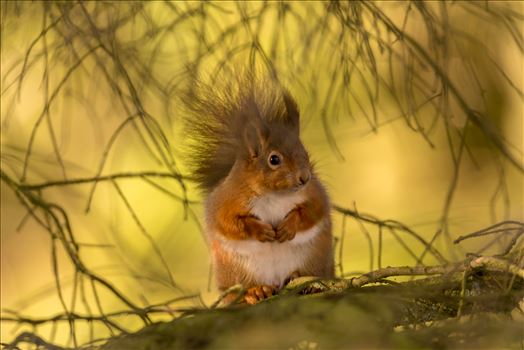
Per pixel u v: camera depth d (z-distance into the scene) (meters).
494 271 8.03
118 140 16.34
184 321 8.01
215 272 10.59
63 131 12.77
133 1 11.45
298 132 10.40
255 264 10.34
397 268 8.34
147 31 11.55
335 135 16.20
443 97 10.75
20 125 14.42
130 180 17.03
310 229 10.26
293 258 10.34
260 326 7.81
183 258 16.06
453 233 15.30
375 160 18.30
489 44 12.95
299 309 7.83
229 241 10.34
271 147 10.16
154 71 12.13
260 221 10.25
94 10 11.36
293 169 10.02
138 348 7.92
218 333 7.86
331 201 10.71
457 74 12.04
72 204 16.09
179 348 7.85
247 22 11.09
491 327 7.16
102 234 14.87
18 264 18.36
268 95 10.63
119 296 9.33
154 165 16.86
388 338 7.24
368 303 7.71
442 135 17.59
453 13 13.27
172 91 10.93
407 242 15.94
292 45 12.60
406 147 18.05
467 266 7.91
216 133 10.82
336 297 8.09
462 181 17.73
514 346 7.21
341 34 10.69
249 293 10.09
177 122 12.17
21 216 18.39
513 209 16.11
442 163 17.94
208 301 14.97
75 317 8.12
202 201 11.11
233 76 10.80
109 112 12.62
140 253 16.20
